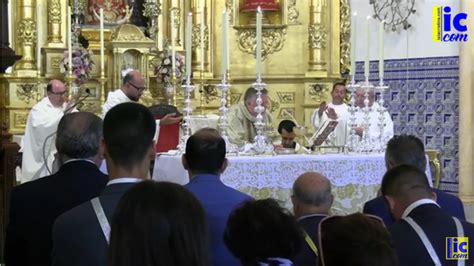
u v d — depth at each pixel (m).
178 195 2.39
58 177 3.88
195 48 13.09
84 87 11.91
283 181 7.34
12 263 3.89
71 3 12.41
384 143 8.04
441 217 3.63
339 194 7.46
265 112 8.99
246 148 7.67
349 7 13.30
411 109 12.16
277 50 13.36
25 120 11.82
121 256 2.33
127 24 12.16
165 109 8.34
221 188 4.14
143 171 3.39
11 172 6.83
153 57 12.41
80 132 3.89
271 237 2.77
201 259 2.36
